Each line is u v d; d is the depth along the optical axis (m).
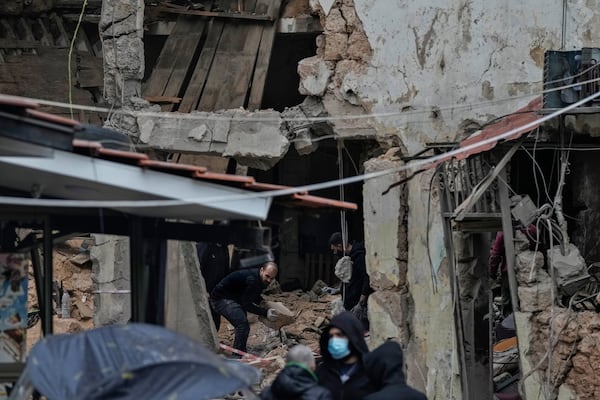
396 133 19.45
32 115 8.85
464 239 16.81
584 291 14.51
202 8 23.78
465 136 19.05
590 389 13.62
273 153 20.31
